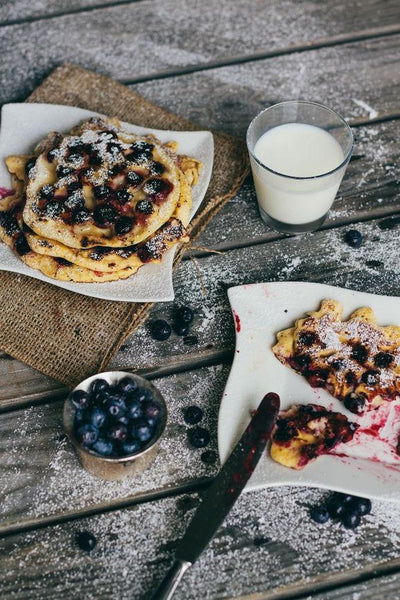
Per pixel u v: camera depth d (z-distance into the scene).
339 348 0.76
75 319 0.81
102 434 0.71
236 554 0.71
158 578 0.71
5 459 0.75
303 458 0.71
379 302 0.78
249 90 0.95
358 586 0.70
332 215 0.87
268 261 0.84
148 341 0.81
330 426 0.73
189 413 0.76
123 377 0.74
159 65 0.97
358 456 0.72
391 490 0.69
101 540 0.72
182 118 0.92
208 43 0.99
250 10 1.01
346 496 0.73
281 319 0.78
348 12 1.01
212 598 0.70
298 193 0.80
